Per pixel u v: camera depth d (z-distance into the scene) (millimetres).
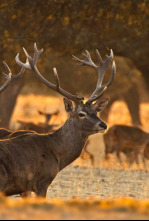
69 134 23750
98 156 52688
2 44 51094
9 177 20906
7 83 26344
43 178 22297
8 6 50500
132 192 30406
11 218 12391
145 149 46750
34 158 21891
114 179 35156
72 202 15008
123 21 51656
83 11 51438
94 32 55156
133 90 96688
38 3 51344
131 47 62469
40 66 55062
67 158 23719
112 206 14297
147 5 49844
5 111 71125
